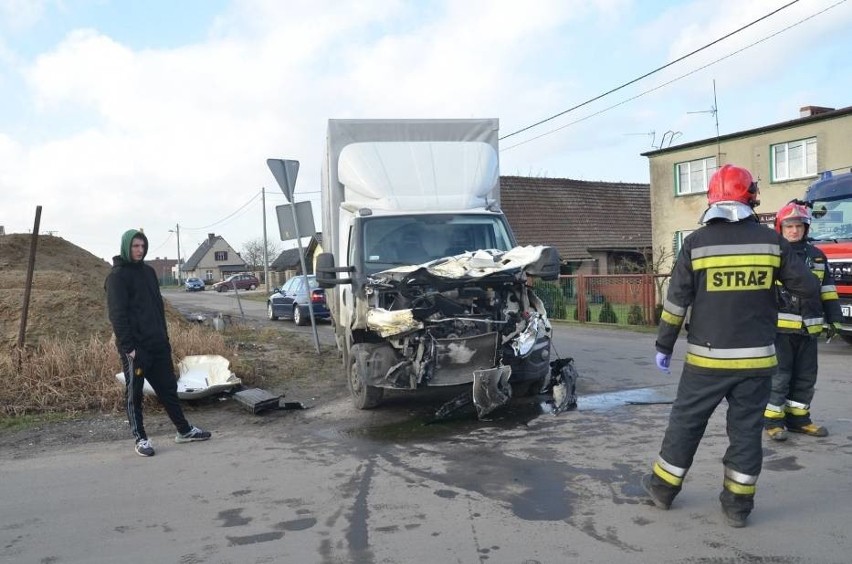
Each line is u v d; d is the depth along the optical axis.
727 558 3.54
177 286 85.12
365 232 7.68
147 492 4.95
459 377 6.72
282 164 11.55
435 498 4.59
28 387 7.59
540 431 6.22
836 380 8.02
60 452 6.09
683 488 4.58
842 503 4.21
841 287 10.08
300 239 11.62
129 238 5.87
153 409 7.50
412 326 6.44
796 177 23.11
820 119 22.14
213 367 8.41
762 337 3.88
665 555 3.60
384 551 3.79
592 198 35.06
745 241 3.89
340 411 7.44
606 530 3.95
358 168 8.24
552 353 11.38
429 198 8.05
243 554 3.83
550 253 6.58
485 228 7.93
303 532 4.11
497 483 4.84
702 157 26.03
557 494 4.56
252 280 62.97
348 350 7.84
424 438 6.17
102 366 7.93
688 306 4.08
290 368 9.95
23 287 10.59
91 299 10.20
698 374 3.97
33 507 4.69
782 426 5.63
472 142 8.81
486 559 3.63
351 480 5.05
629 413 6.80
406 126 8.86
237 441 6.34
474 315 6.87
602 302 17.48
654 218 28.12
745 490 3.88
